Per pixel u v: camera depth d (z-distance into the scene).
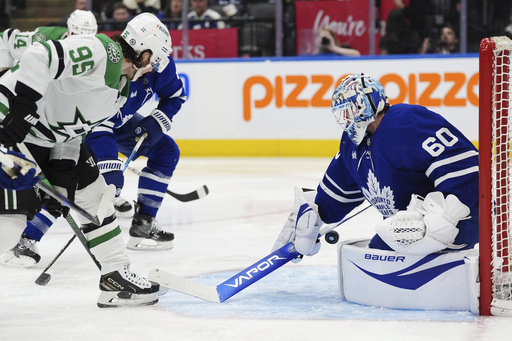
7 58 8.09
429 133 5.40
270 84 17.64
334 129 17.44
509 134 5.31
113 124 7.95
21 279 6.84
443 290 5.39
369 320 5.22
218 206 11.33
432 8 17.08
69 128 5.09
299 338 4.80
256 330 5.01
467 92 16.77
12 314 5.54
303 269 7.10
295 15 17.73
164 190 8.38
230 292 5.89
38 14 18.05
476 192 5.35
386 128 5.52
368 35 17.44
